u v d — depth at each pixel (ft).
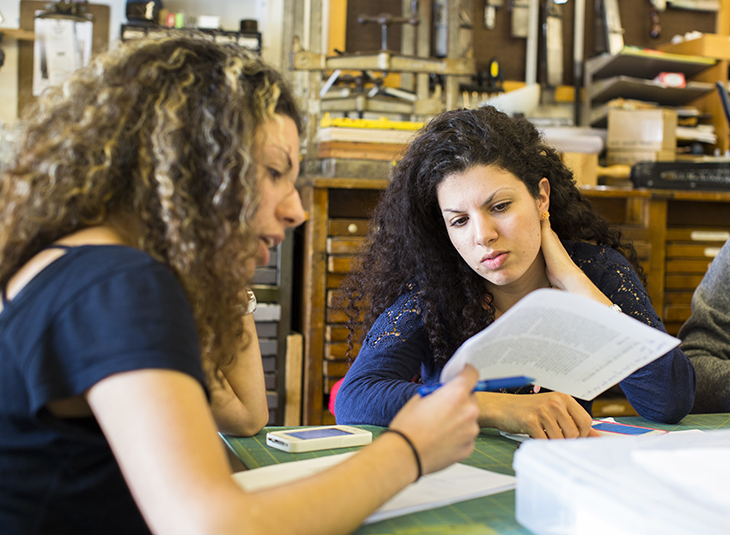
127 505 2.07
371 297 4.85
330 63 8.65
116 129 2.22
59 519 1.98
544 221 4.43
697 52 11.46
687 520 1.68
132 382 1.81
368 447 2.14
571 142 9.53
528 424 3.30
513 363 2.71
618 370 2.80
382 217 4.80
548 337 2.61
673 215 9.24
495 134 4.06
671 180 9.07
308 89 8.78
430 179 4.20
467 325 4.42
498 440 3.40
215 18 10.29
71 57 10.19
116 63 2.36
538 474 2.16
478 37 11.89
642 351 2.64
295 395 8.34
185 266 2.21
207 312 2.33
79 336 1.86
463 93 10.98
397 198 4.54
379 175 8.45
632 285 4.44
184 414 1.81
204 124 2.25
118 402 1.80
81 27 10.21
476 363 2.52
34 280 1.99
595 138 9.63
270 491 1.86
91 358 1.83
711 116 11.50
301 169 9.12
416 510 2.37
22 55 10.14
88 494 2.00
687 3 12.48
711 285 5.12
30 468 1.95
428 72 9.02
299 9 10.33
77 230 2.20
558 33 11.94
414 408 2.27
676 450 2.12
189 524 1.69
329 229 8.15
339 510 1.91
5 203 2.23
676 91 11.50
